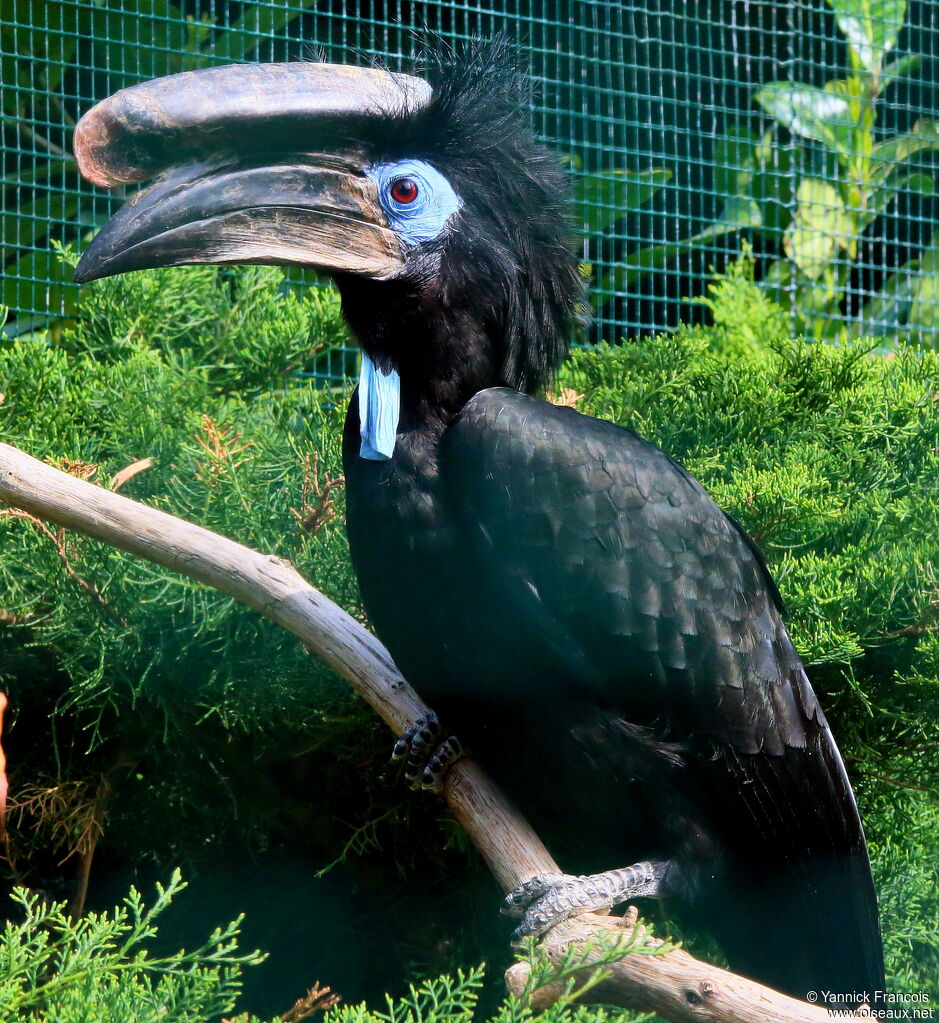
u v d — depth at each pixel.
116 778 6.26
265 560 4.98
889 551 6.29
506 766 4.89
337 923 6.71
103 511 4.88
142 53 8.90
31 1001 3.74
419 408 5.00
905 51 11.91
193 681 5.94
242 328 8.14
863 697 5.86
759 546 6.18
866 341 8.13
